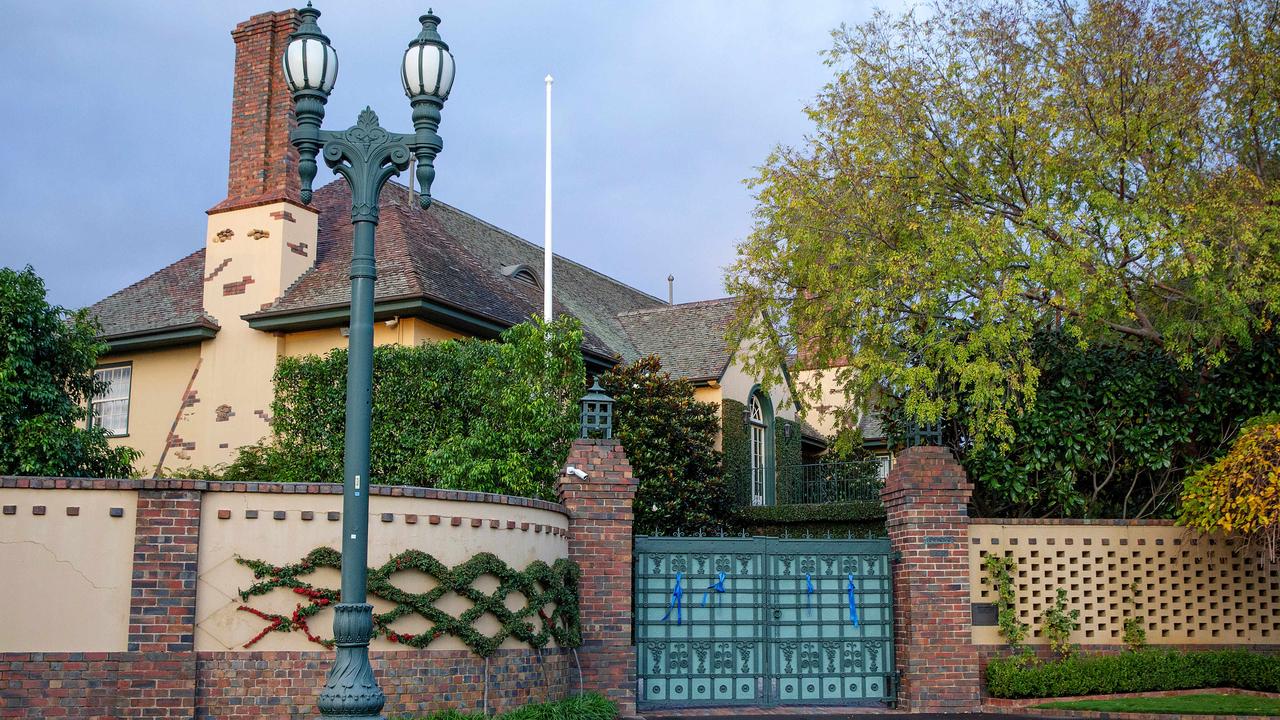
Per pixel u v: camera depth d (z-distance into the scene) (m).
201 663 11.02
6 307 14.46
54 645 10.83
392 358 18.36
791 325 20.17
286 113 22.19
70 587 10.95
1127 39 17.39
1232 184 16.61
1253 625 15.52
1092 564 15.41
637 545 14.99
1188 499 15.02
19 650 10.77
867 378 17.14
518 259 29.31
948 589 14.93
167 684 10.87
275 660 11.16
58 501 11.07
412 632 11.66
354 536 8.73
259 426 21.11
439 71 9.45
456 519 12.17
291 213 21.88
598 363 24.36
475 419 17.62
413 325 20.45
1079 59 17.62
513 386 17.14
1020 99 17.66
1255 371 16.58
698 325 28.64
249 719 11.02
